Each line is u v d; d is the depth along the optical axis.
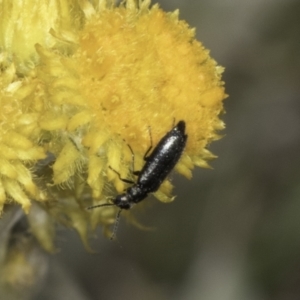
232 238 0.12
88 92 0.08
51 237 0.09
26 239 0.09
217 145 0.12
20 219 0.09
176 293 0.13
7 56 0.08
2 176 0.08
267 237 0.12
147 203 0.09
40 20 0.08
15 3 0.08
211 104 0.08
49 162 0.08
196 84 0.08
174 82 0.08
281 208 0.12
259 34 0.12
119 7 0.08
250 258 0.12
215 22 0.12
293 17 0.12
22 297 0.09
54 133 0.08
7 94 0.08
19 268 0.09
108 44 0.08
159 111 0.08
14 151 0.08
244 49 0.12
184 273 0.13
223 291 0.12
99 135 0.08
